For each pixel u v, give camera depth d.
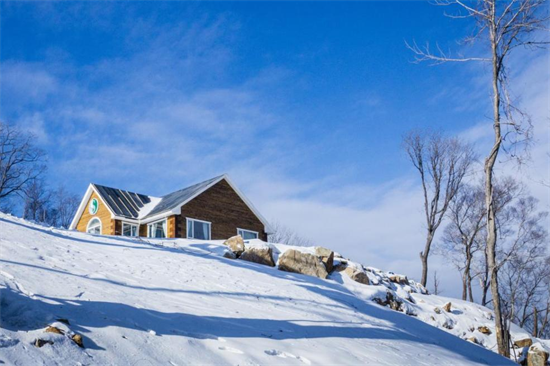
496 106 20.06
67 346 7.22
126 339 8.11
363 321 14.60
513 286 43.00
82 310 8.89
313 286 18.22
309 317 12.93
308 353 9.52
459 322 22.38
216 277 15.86
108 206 36.06
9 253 12.86
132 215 36.41
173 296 12.00
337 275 21.92
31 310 8.04
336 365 9.20
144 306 10.20
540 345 20.48
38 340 7.05
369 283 22.30
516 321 44.62
